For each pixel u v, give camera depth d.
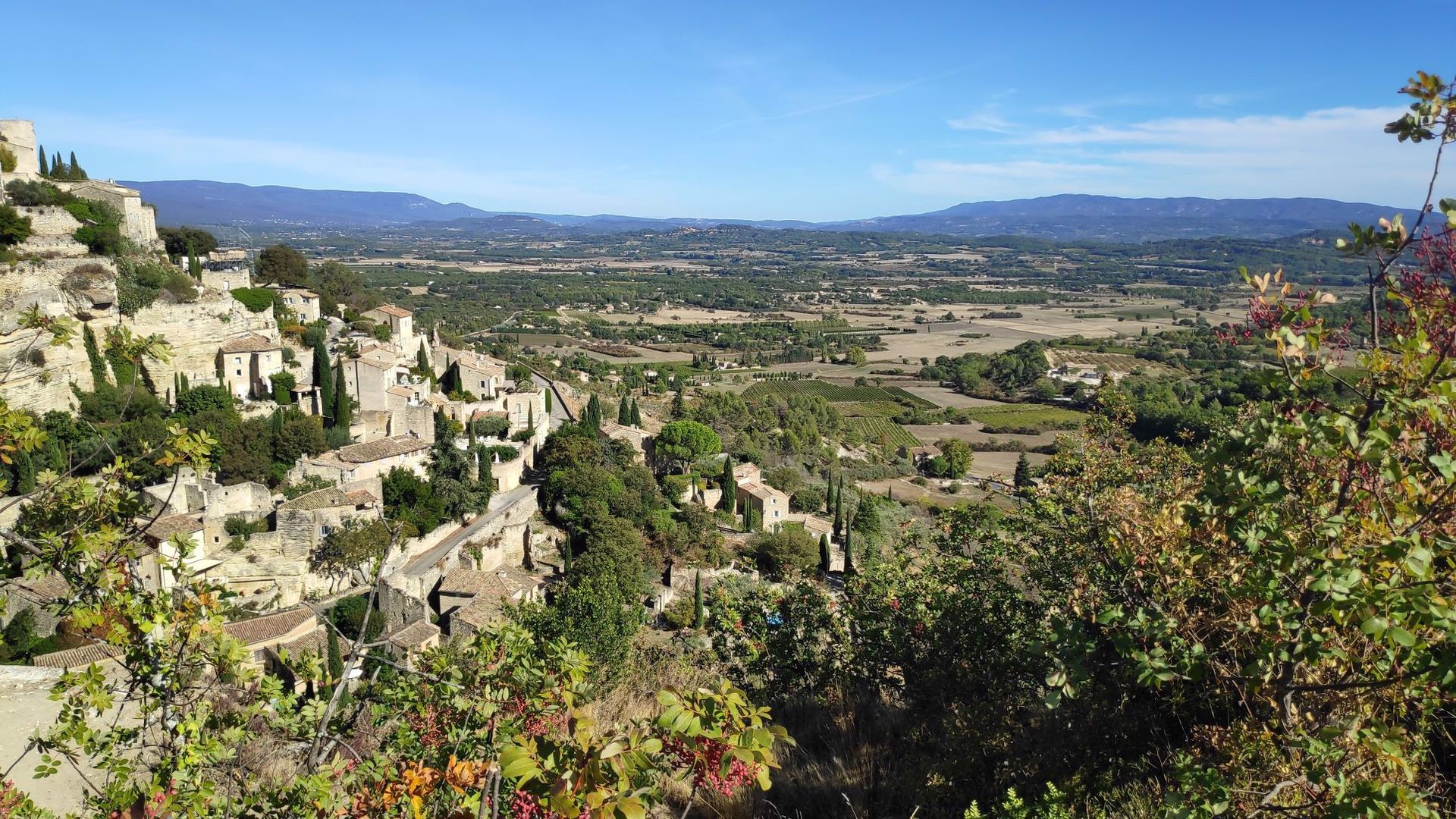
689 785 12.34
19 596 32.06
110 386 52.94
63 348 50.41
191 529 41.25
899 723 15.83
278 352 66.12
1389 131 8.14
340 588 45.31
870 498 84.81
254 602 41.81
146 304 59.03
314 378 64.56
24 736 19.64
